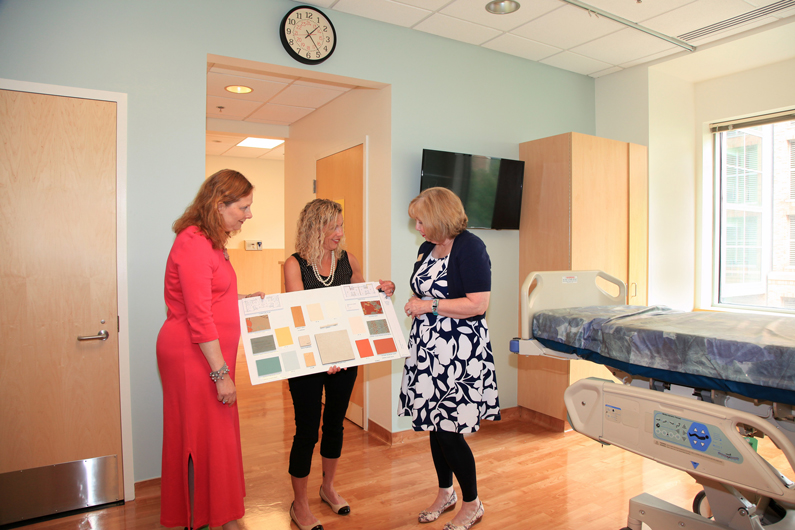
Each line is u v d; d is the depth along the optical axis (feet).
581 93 13.44
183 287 5.33
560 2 9.30
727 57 11.96
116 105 7.71
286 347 6.13
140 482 8.02
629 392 5.22
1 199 7.02
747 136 13.34
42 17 7.18
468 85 11.30
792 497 4.08
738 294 13.69
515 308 12.07
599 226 11.37
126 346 7.80
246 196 5.71
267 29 8.96
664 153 12.98
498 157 11.81
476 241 6.26
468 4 9.36
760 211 13.21
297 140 15.51
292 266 6.79
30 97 7.14
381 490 8.06
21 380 7.16
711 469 4.56
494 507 7.43
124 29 7.75
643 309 6.77
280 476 8.63
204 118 8.41
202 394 5.56
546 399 11.38
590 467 8.96
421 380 6.38
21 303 7.15
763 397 4.45
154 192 8.02
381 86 10.45
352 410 11.85
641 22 10.28
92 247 7.60
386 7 9.46
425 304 6.33
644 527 6.99
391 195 10.27
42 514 7.31
